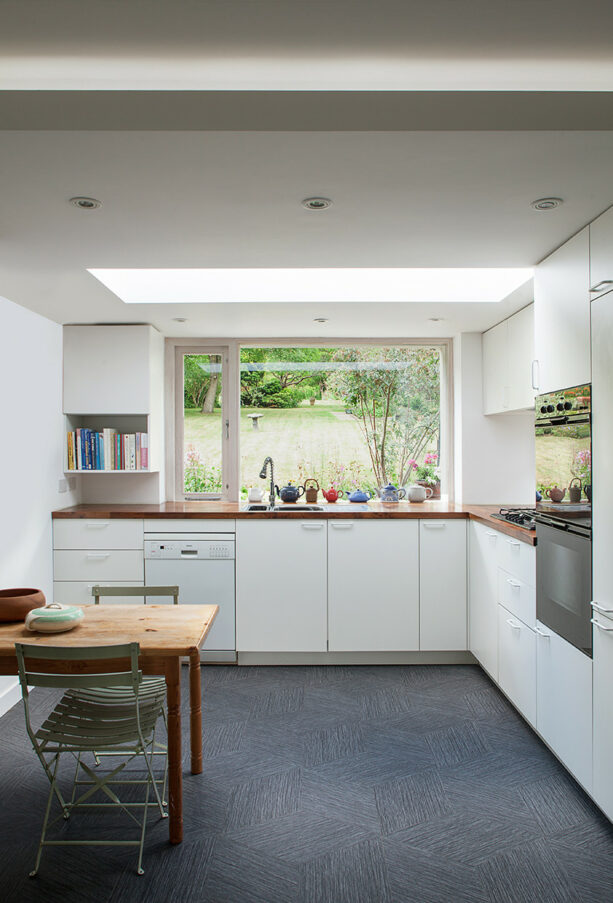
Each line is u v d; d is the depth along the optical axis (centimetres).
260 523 418
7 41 162
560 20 155
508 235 262
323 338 490
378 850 224
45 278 324
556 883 207
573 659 253
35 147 185
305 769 281
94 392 444
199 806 252
